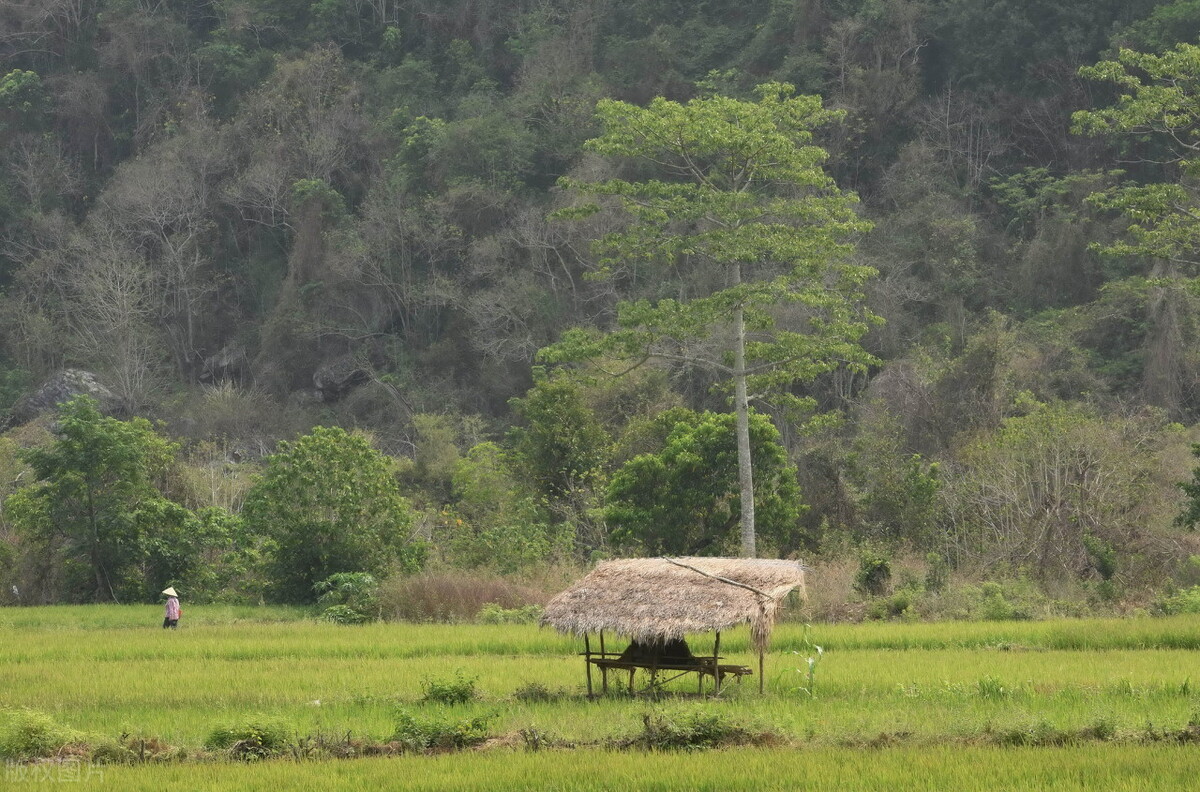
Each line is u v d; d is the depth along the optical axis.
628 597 75.69
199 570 155.25
